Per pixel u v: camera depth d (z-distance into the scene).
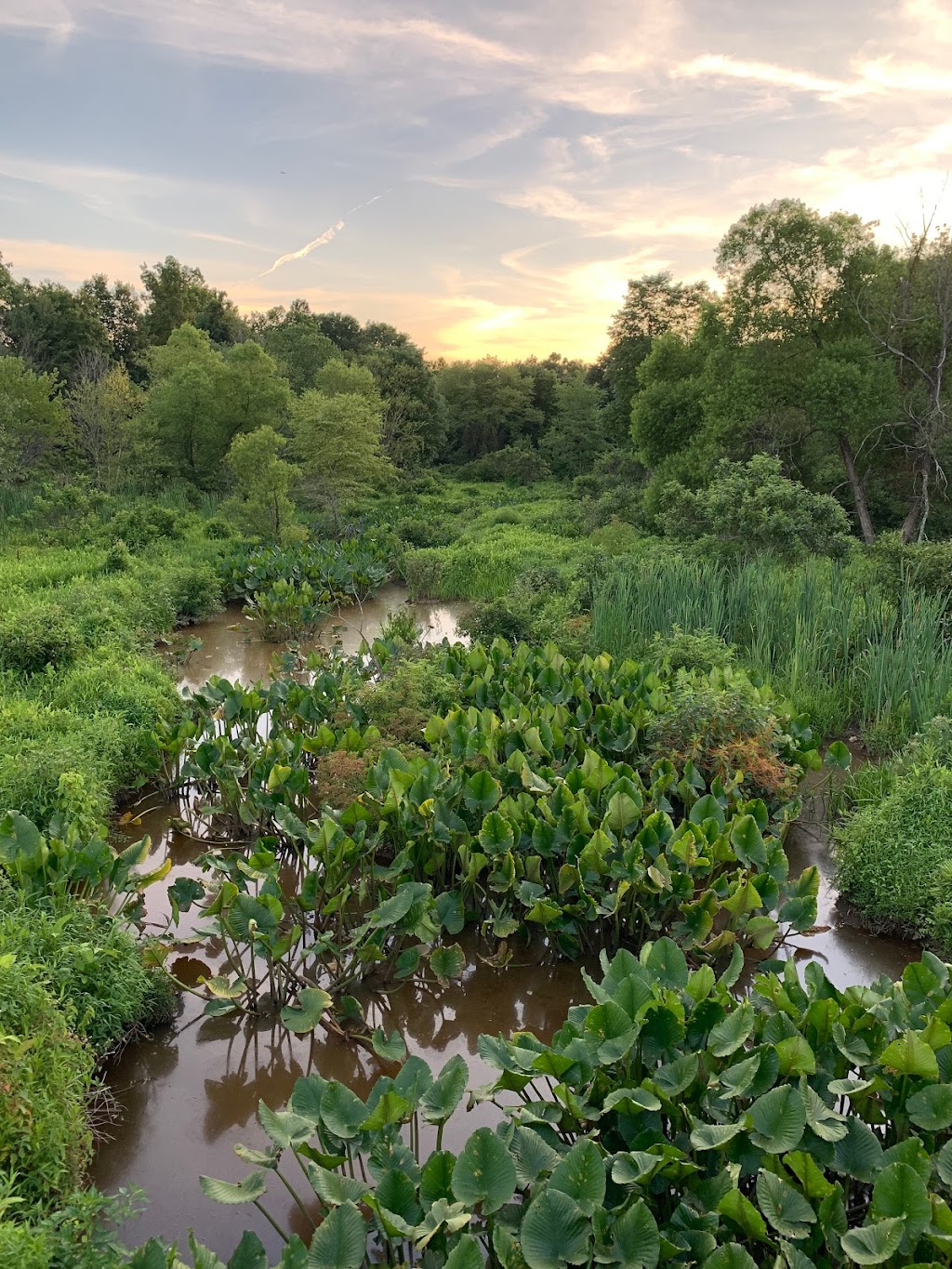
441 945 6.21
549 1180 3.45
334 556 20.88
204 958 6.31
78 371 36.06
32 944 4.91
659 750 8.15
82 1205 3.46
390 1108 3.82
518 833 6.54
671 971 4.74
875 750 9.44
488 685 9.72
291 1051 5.40
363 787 7.28
